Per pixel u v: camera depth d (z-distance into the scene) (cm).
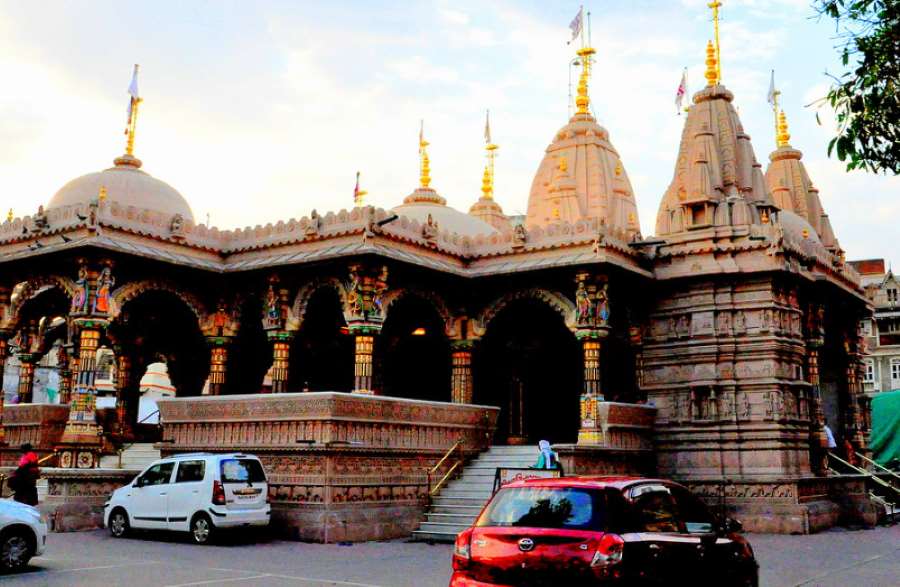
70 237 2297
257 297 2545
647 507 838
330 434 1911
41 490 2220
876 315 5462
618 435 2380
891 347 5447
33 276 2420
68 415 2444
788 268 2459
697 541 868
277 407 2003
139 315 2991
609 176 3731
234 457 1795
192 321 3047
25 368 2862
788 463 2380
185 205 2850
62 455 2175
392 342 3017
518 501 847
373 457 2003
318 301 2827
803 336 2722
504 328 2888
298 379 3064
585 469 2180
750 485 2350
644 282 2562
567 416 2889
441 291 2588
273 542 1828
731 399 2453
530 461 2195
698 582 855
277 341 2473
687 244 2562
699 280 2528
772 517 2275
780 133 3550
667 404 2550
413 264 2362
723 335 2491
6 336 2495
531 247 2509
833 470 2734
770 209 2642
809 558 1664
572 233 2470
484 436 2380
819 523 2295
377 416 2031
